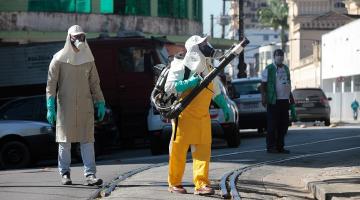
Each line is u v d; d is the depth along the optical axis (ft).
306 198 28.35
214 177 32.99
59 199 27.55
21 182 33.27
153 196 26.73
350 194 26.73
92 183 30.73
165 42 61.87
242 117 63.00
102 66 59.62
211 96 27.14
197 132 26.84
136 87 59.52
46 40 94.12
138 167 38.99
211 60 26.99
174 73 26.61
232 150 48.75
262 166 37.47
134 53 59.62
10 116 51.03
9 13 93.40
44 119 50.85
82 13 96.27
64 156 31.17
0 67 64.95
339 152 44.09
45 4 94.53
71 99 30.45
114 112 59.41
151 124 50.52
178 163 27.32
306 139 56.39
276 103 43.96
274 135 44.47
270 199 27.17
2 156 44.78
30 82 64.23
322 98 95.76
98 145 50.14
